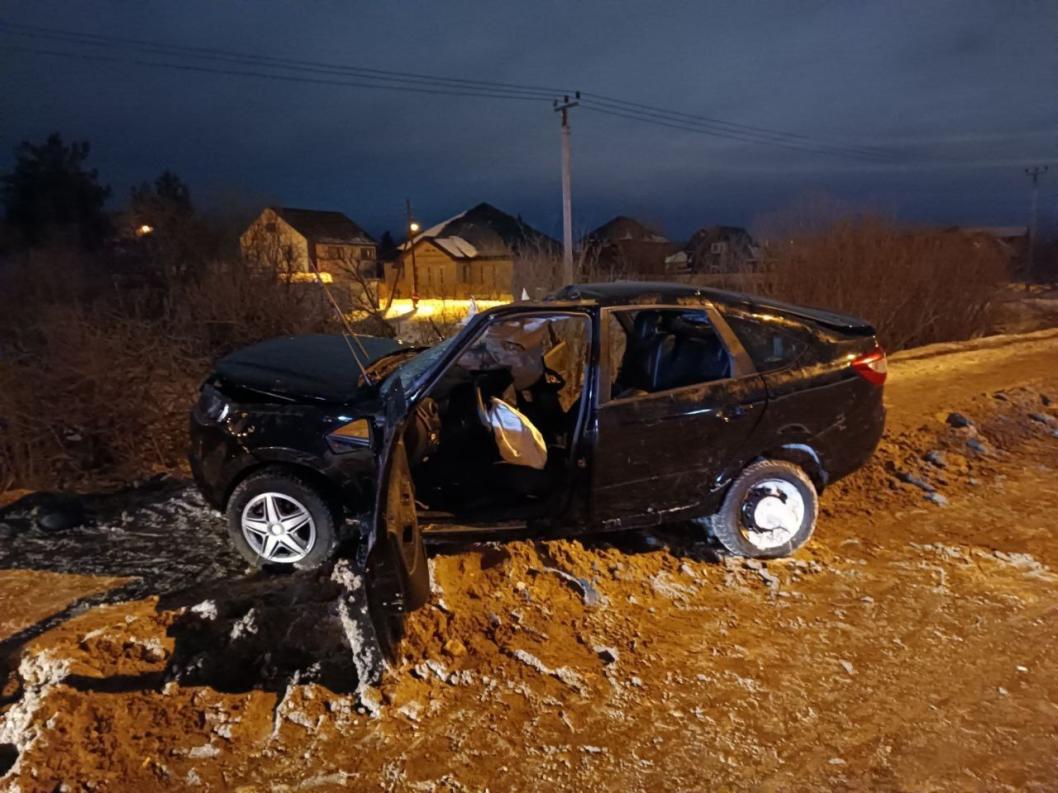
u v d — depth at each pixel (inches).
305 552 181.0
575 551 189.0
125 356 303.4
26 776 120.6
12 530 224.2
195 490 257.1
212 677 143.0
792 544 197.2
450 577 172.2
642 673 151.9
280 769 125.0
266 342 228.1
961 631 168.2
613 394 181.6
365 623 149.9
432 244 1711.4
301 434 176.1
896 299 690.2
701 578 189.0
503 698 143.3
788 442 194.4
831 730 136.8
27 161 1405.0
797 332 197.6
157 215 823.7
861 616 173.9
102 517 238.1
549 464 187.8
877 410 203.6
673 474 186.5
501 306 178.4
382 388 182.9
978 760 129.6
